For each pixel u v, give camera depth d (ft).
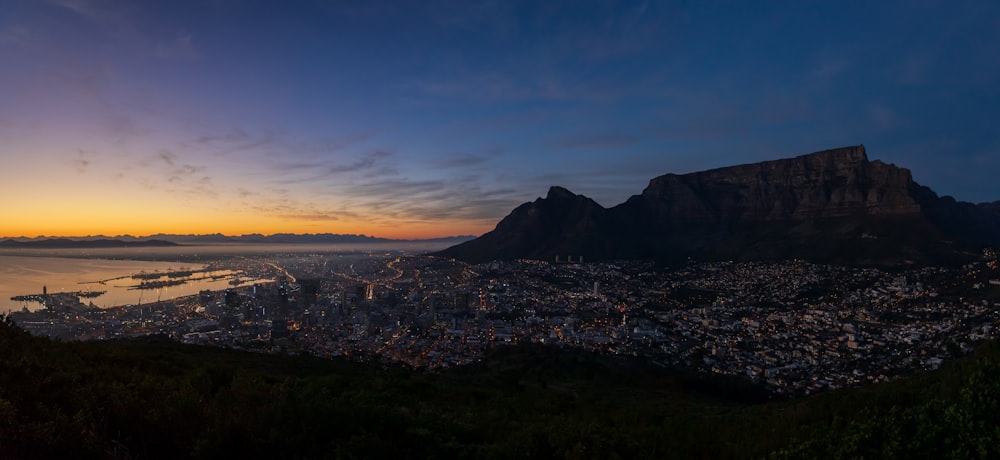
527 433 28.60
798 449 22.93
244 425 22.63
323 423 23.91
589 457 26.17
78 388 24.81
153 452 22.36
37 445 19.31
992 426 19.34
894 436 20.90
